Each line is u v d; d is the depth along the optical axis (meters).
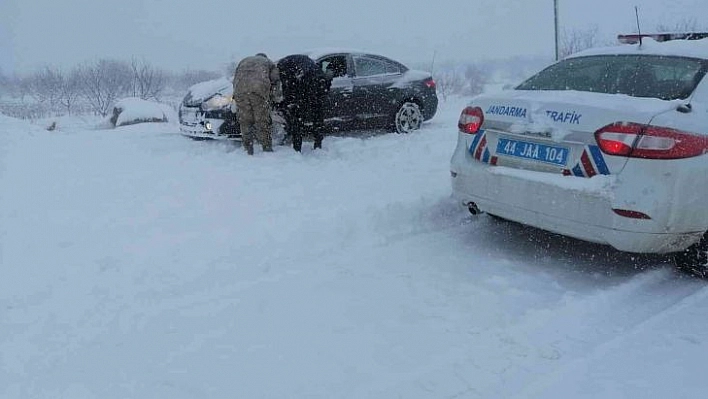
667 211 3.62
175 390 2.86
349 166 7.26
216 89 9.09
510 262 4.44
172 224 5.01
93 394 2.82
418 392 2.85
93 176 6.75
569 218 3.87
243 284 4.01
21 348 3.18
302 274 4.20
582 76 4.59
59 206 5.55
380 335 3.37
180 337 3.33
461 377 2.97
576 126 3.82
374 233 4.98
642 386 2.90
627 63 4.48
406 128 10.20
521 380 2.95
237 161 7.57
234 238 4.68
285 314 3.61
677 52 4.43
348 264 4.39
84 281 3.95
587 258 4.52
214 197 5.82
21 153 8.01
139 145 9.00
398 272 4.25
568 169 3.87
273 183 6.36
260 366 3.06
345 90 9.35
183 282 3.99
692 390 2.87
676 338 3.34
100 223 5.04
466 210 5.63
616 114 3.70
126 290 3.86
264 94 7.79
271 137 8.19
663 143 3.58
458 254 4.61
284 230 4.84
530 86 4.81
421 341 3.31
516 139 4.20
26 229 4.88
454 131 10.12
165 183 6.40
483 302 3.78
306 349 3.22
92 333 3.36
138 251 4.40
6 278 3.97
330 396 2.82
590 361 3.11
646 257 4.52
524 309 3.69
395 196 5.75
